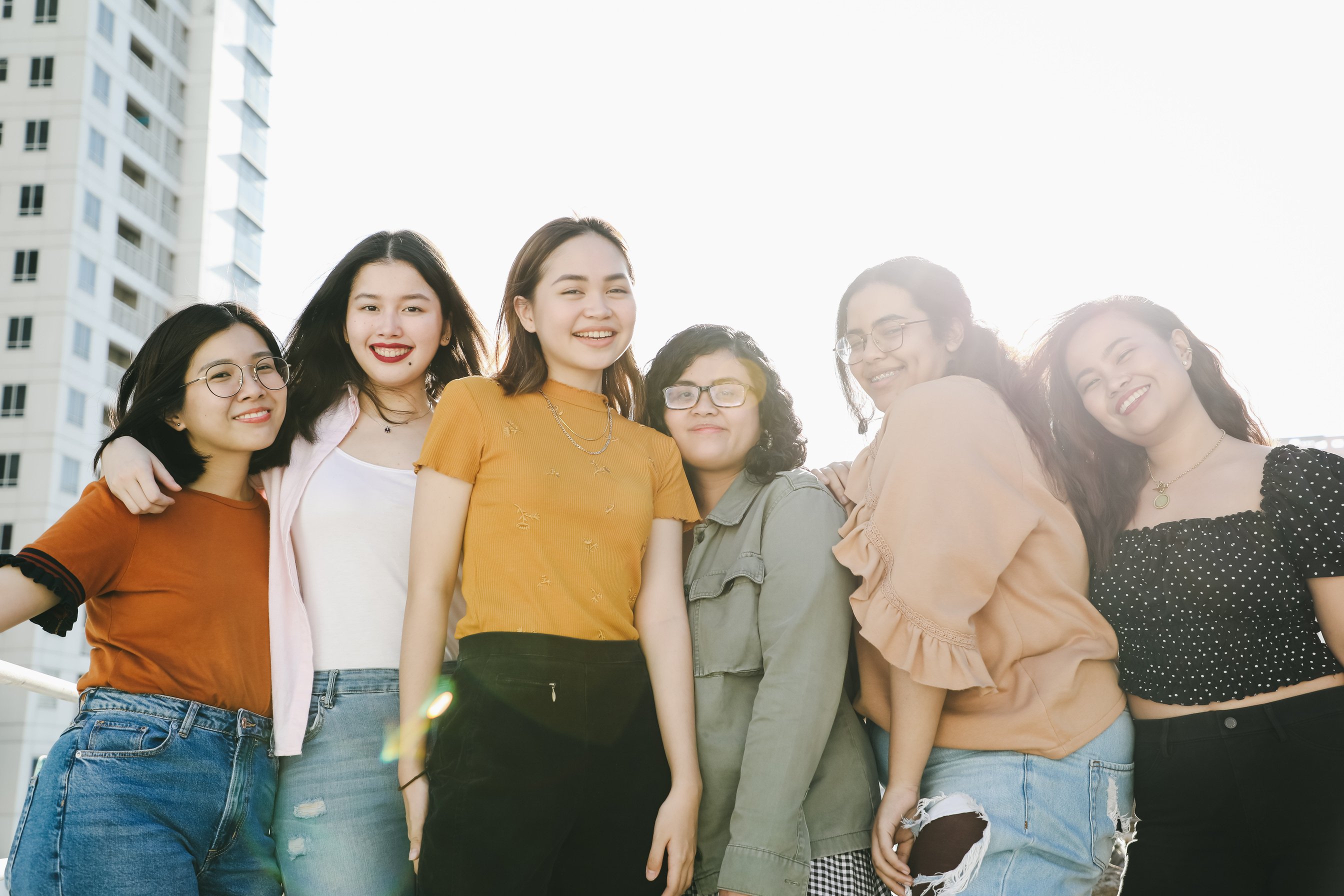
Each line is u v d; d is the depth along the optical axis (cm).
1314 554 212
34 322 3120
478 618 217
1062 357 248
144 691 216
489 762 203
